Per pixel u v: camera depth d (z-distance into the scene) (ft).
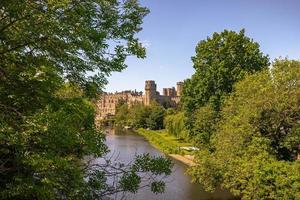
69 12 33.76
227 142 114.42
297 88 112.16
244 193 100.83
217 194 134.00
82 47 35.94
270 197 91.66
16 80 33.88
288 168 92.73
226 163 111.34
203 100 185.16
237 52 183.01
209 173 114.01
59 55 36.24
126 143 319.47
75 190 33.35
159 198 120.57
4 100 34.14
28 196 32.83
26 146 31.71
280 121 111.45
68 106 35.06
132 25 40.11
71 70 39.11
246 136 112.06
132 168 41.29
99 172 40.16
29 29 32.40
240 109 124.16
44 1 32.17
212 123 175.32
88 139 36.09
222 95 173.99
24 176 31.48
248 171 96.58
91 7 36.32
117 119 627.87
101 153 38.55
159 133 418.10
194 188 142.51
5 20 32.86
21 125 31.12
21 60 34.37
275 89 113.19
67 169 32.30
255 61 183.32
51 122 30.53
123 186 40.09
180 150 246.68
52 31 32.60
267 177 92.27
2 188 33.06
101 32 36.60
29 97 34.32
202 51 189.06
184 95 204.64
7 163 34.32
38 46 34.42
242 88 131.03
